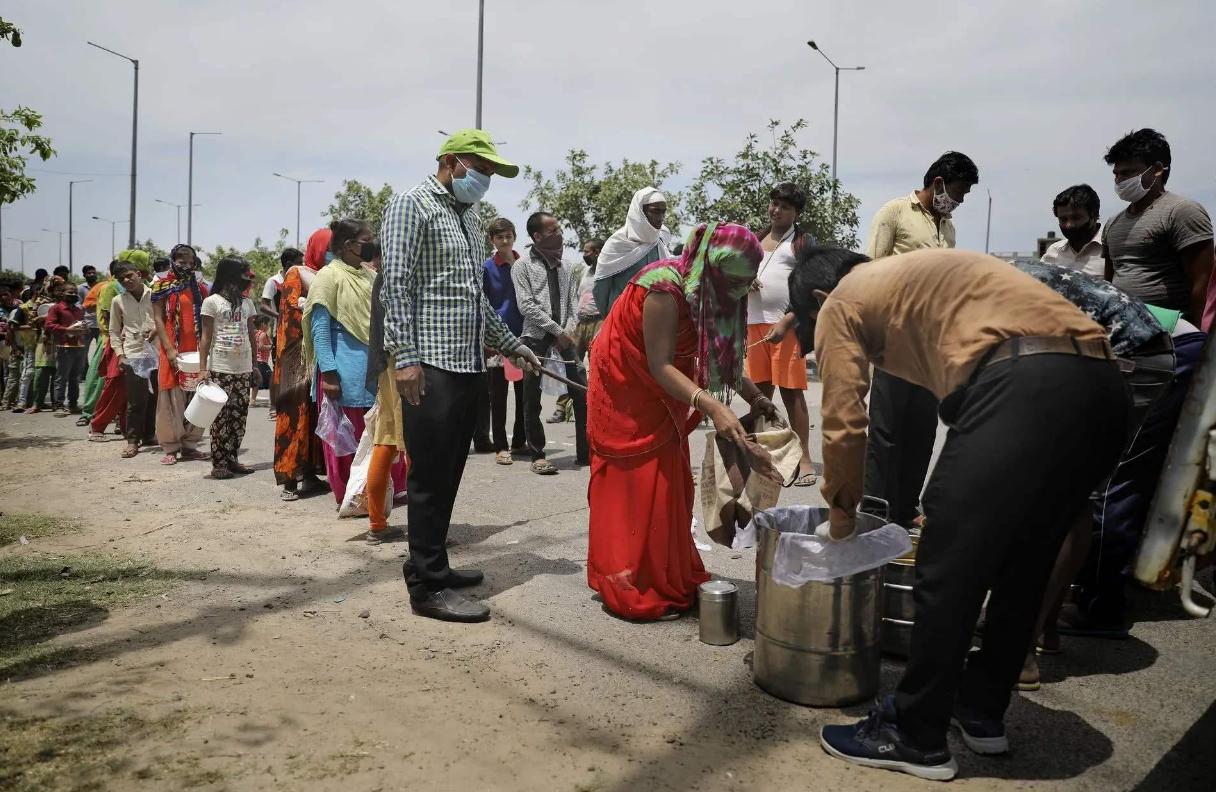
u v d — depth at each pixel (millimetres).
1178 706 3016
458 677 3191
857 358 2578
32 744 2627
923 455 4750
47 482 6629
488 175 3896
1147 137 4266
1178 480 2121
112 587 4152
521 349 4375
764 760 2635
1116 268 4547
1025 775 2570
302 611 3854
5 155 7418
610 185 20484
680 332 3668
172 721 2791
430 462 3756
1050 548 2479
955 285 2457
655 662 3359
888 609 3406
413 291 3770
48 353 11398
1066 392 2299
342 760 2574
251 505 5844
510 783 2477
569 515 5590
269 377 12156
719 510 3893
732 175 17578
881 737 2605
